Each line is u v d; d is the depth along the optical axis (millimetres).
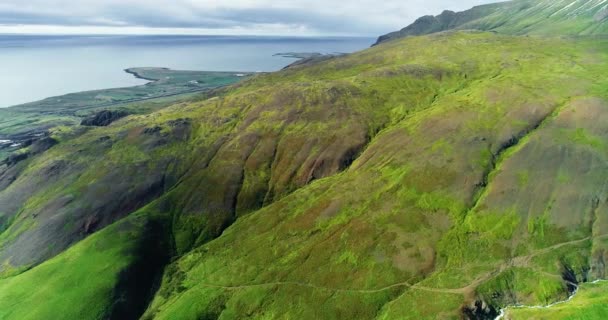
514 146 153125
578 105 159375
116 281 142625
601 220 121438
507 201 133375
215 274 142625
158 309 134875
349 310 115312
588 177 132000
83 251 155500
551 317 93875
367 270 125062
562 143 144875
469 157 152125
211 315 125562
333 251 135375
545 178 135875
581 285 109062
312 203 161875
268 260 141250
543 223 124938
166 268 153875
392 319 109188
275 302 124062
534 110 165875
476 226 129250
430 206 140000
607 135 143125
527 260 116938
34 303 137000
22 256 165250
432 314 106562
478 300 108312
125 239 159250
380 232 136000
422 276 119312
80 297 137125
